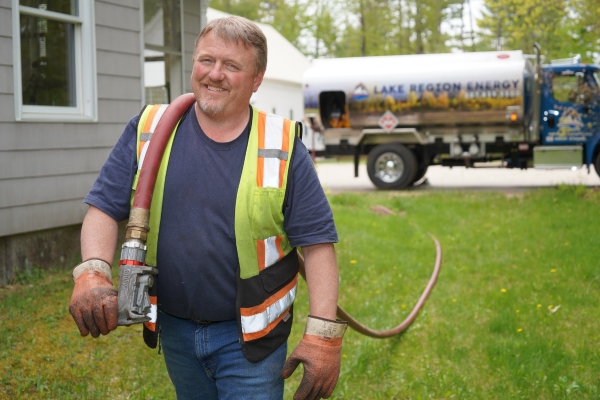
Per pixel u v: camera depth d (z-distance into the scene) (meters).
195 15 9.98
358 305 6.31
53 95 6.96
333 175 23.39
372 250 8.76
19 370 4.29
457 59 16.50
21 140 6.43
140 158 2.19
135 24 7.98
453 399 4.30
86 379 4.31
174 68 9.62
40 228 6.69
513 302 6.47
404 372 4.73
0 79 6.16
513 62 15.93
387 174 16.91
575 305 6.48
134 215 2.11
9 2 6.21
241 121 2.22
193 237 2.18
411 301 6.59
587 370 4.77
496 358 4.95
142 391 4.09
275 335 2.31
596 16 17.89
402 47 44.56
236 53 2.12
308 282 2.25
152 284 2.08
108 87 7.57
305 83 16.95
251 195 2.18
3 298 5.80
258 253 2.22
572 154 15.95
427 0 43.31
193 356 2.38
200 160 2.19
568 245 9.05
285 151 2.22
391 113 16.61
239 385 2.32
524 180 20.03
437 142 16.80
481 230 10.65
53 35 6.93
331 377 2.16
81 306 1.96
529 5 26.09
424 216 12.23
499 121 16.03
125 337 5.07
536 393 4.36
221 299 2.24
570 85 15.95
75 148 7.12
